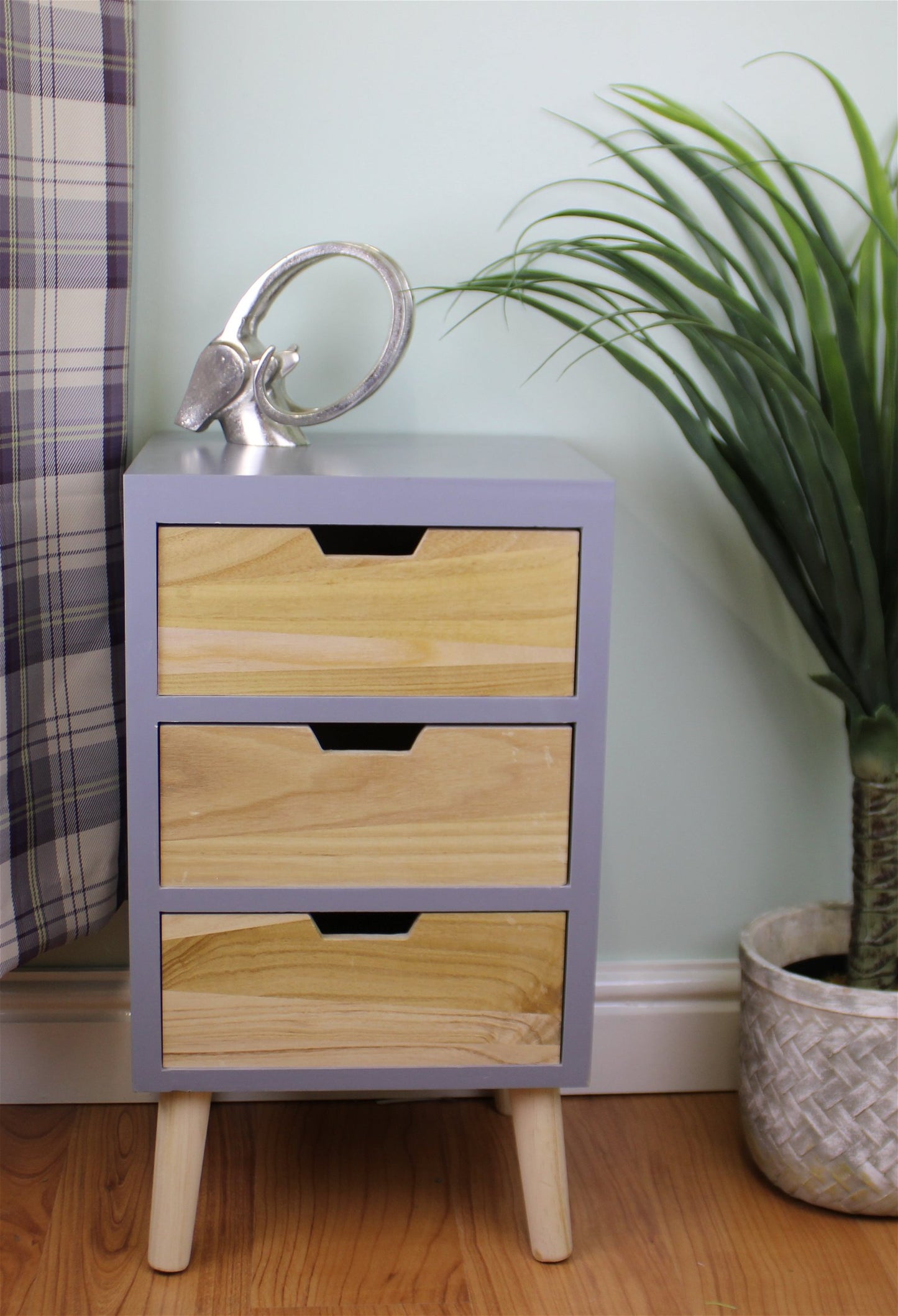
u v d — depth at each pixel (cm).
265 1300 93
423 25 108
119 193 102
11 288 97
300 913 91
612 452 118
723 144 103
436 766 89
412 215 112
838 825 127
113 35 100
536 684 88
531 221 113
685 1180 110
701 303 116
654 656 122
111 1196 105
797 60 112
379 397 115
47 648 104
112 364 104
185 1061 93
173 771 88
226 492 84
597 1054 125
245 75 108
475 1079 94
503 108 111
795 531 101
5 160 96
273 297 100
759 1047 106
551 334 115
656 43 111
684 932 127
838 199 115
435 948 92
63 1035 118
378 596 86
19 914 103
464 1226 103
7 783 101
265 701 87
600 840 91
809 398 89
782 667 123
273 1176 109
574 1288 95
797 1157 104
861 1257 100
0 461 97
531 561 86
